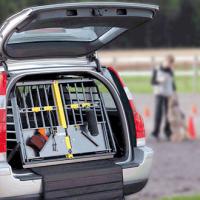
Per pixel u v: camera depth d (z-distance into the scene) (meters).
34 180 12.37
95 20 12.95
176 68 91.19
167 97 32.25
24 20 12.12
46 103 13.38
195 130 34.50
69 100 13.72
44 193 12.42
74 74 13.99
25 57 13.47
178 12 172.25
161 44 172.75
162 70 32.19
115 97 13.76
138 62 89.50
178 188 20.95
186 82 67.75
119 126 13.92
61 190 12.55
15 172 12.59
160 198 19.17
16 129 12.90
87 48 14.05
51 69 13.41
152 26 171.62
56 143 13.18
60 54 13.86
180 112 32.53
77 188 12.71
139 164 13.52
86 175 12.79
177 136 32.34
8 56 13.20
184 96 55.56
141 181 13.67
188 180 22.23
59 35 13.85
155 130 32.59
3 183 12.23
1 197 12.28
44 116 13.39
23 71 13.14
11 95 12.95
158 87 32.28
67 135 13.34
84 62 13.98
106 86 13.82
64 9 12.20
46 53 13.70
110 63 85.44
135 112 13.92
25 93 13.41
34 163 12.84
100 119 13.94
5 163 12.38
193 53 136.88
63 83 13.63
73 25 13.09
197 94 57.19
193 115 41.72
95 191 12.91
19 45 13.37
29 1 139.00
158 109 32.41
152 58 76.62
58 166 13.06
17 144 12.84
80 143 13.42
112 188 13.09
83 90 13.83
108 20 13.09
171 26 172.88
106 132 13.74
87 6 12.37
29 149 12.94
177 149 29.38
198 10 173.38
